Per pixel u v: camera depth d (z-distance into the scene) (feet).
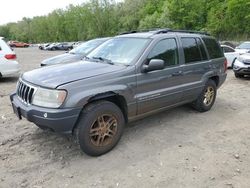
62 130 12.28
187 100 18.81
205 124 18.22
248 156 13.79
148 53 15.35
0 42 32.60
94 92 12.71
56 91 12.03
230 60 48.39
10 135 15.72
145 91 15.15
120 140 15.28
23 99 13.48
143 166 12.60
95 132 13.19
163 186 11.09
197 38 19.52
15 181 11.31
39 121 12.28
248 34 136.77
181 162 13.00
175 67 16.94
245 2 134.41
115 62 15.37
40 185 11.08
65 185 11.10
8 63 32.58
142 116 15.71
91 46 32.76
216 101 24.52
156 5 200.23
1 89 28.84
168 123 18.17
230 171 12.32
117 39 17.65
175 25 161.07
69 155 13.52
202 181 11.49
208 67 19.90
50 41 301.84
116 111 13.82
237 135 16.51
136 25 210.38
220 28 144.97
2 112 20.13
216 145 15.01
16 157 13.20
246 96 26.86
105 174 11.92
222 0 156.46
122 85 13.89
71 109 12.08
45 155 13.46
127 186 11.07
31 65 58.13
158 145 14.80
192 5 159.53
